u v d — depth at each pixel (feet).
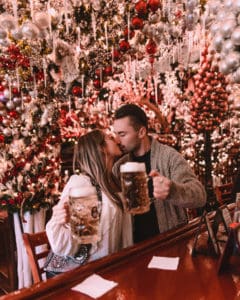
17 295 3.59
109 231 5.23
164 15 7.98
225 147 18.75
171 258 4.67
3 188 11.07
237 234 4.08
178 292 3.72
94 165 5.33
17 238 11.57
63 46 8.55
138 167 4.14
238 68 4.80
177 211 6.47
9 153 10.96
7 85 9.98
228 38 4.79
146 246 4.95
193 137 17.48
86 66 9.33
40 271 5.73
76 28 8.38
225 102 14.24
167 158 6.48
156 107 16.07
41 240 5.78
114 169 6.58
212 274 4.15
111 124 15.99
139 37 8.87
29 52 8.83
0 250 12.45
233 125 12.17
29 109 10.44
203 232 5.71
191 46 11.48
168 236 5.33
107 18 8.29
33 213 11.44
